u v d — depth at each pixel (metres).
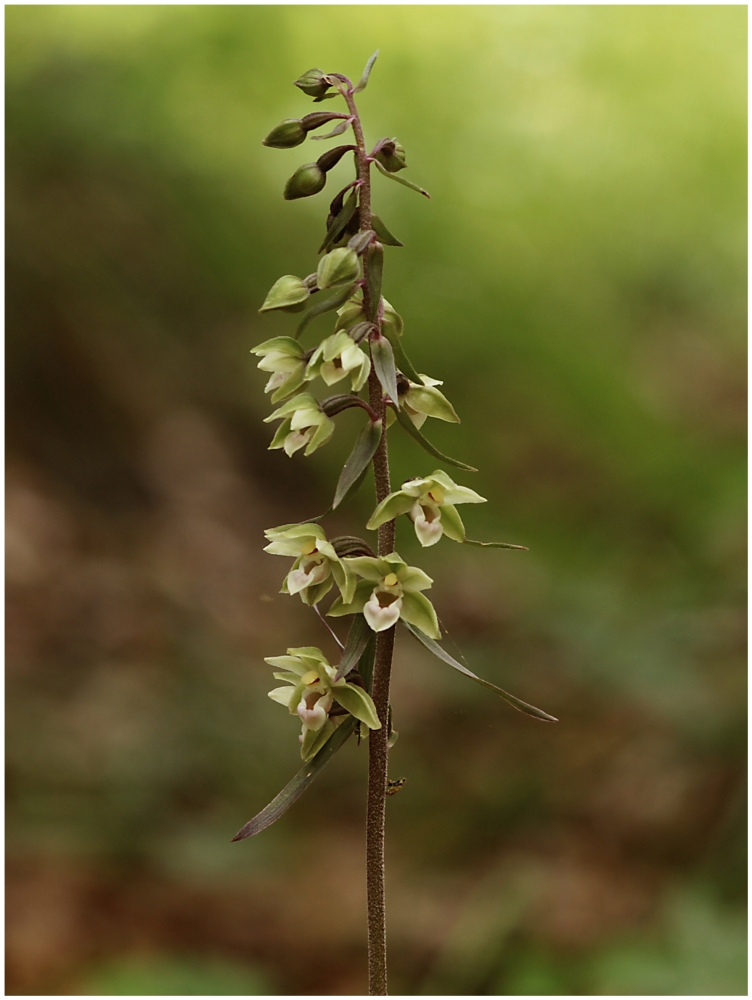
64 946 4.07
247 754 5.59
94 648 6.08
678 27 13.94
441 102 13.18
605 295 12.98
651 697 6.45
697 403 12.38
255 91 12.02
